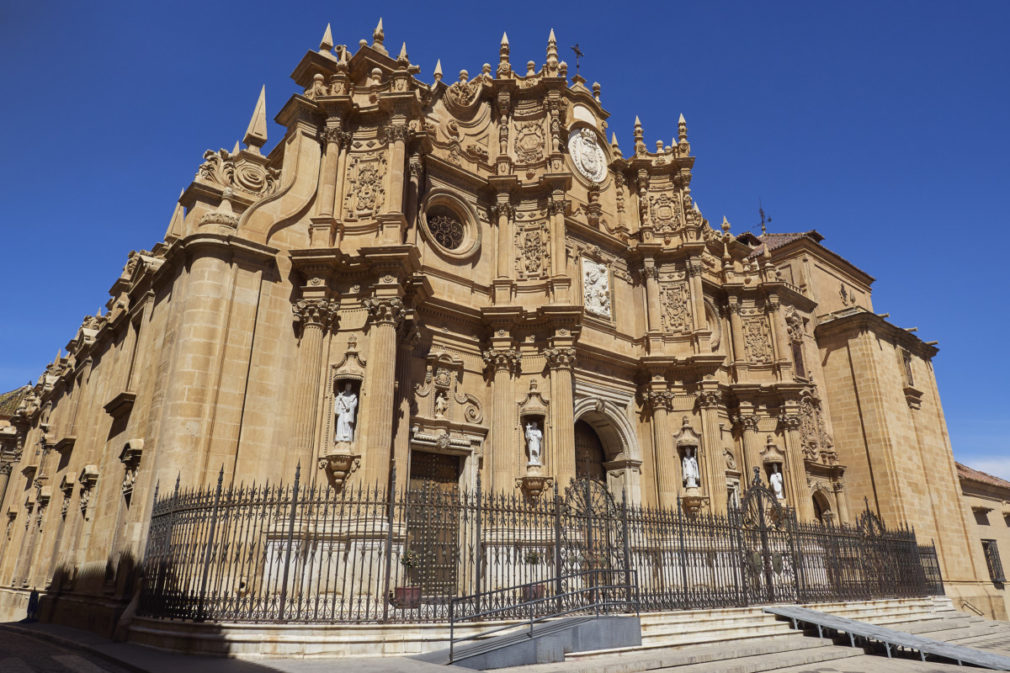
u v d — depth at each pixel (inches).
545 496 927.7
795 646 660.7
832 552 947.3
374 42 985.5
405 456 821.9
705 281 1369.3
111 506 842.8
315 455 749.9
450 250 1031.6
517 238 1091.9
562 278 1037.2
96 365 1235.2
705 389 1176.2
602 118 1352.1
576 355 1039.6
